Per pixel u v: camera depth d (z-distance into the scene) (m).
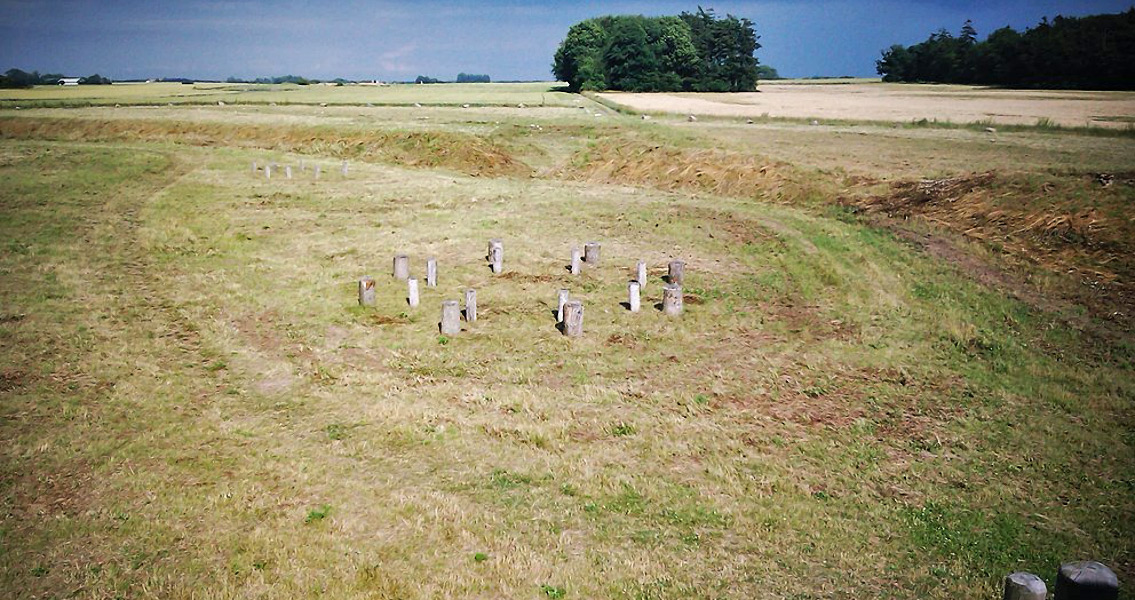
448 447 13.40
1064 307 19.84
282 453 13.03
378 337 18.89
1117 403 15.00
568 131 54.31
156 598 9.09
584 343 18.64
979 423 14.43
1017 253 23.72
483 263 25.64
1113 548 10.28
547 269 25.06
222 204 34.59
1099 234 23.08
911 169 35.25
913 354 17.94
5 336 18.12
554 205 35.00
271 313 20.39
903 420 14.68
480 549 10.27
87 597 9.09
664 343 18.75
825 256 25.56
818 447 13.59
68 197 34.81
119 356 17.28
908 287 22.42
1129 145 37.44
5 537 10.34
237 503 11.30
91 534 10.45
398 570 9.73
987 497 11.75
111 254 25.84
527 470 12.63
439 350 18.11
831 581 9.66
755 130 51.44
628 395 15.73
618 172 43.97
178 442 13.33
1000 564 9.97
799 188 35.19
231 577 9.51
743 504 11.63
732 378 16.69
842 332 19.47
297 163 46.94
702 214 32.91
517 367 17.16
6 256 25.02
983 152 38.25
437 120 59.62
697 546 10.48
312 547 10.19
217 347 17.97
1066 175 28.02
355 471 12.48
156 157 46.78
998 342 18.22
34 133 58.44
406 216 32.91
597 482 12.26
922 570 9.88
